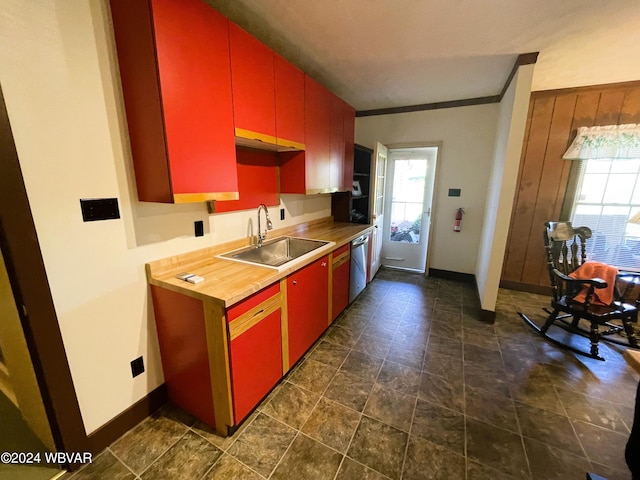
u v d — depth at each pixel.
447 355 2.26
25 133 1.07
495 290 2.74
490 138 3.50
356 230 3.11
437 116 3.71
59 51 1.14
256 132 1.78
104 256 1.37
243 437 1.51
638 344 2.35
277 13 1.72
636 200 2.97
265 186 2.41
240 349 1.46
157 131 1.28
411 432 1.55
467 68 2.56
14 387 1.46
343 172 3.14
